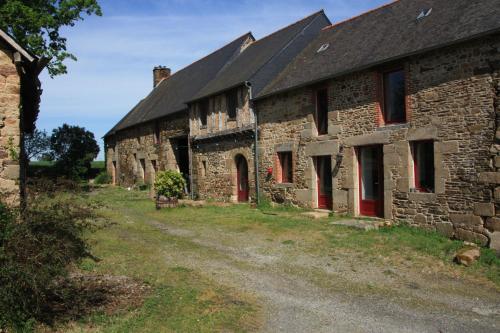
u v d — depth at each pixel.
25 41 14.82
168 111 21.17
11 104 7.07
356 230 9.80
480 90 8.31
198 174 18.55
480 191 8.29
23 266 4.27
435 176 9.15
